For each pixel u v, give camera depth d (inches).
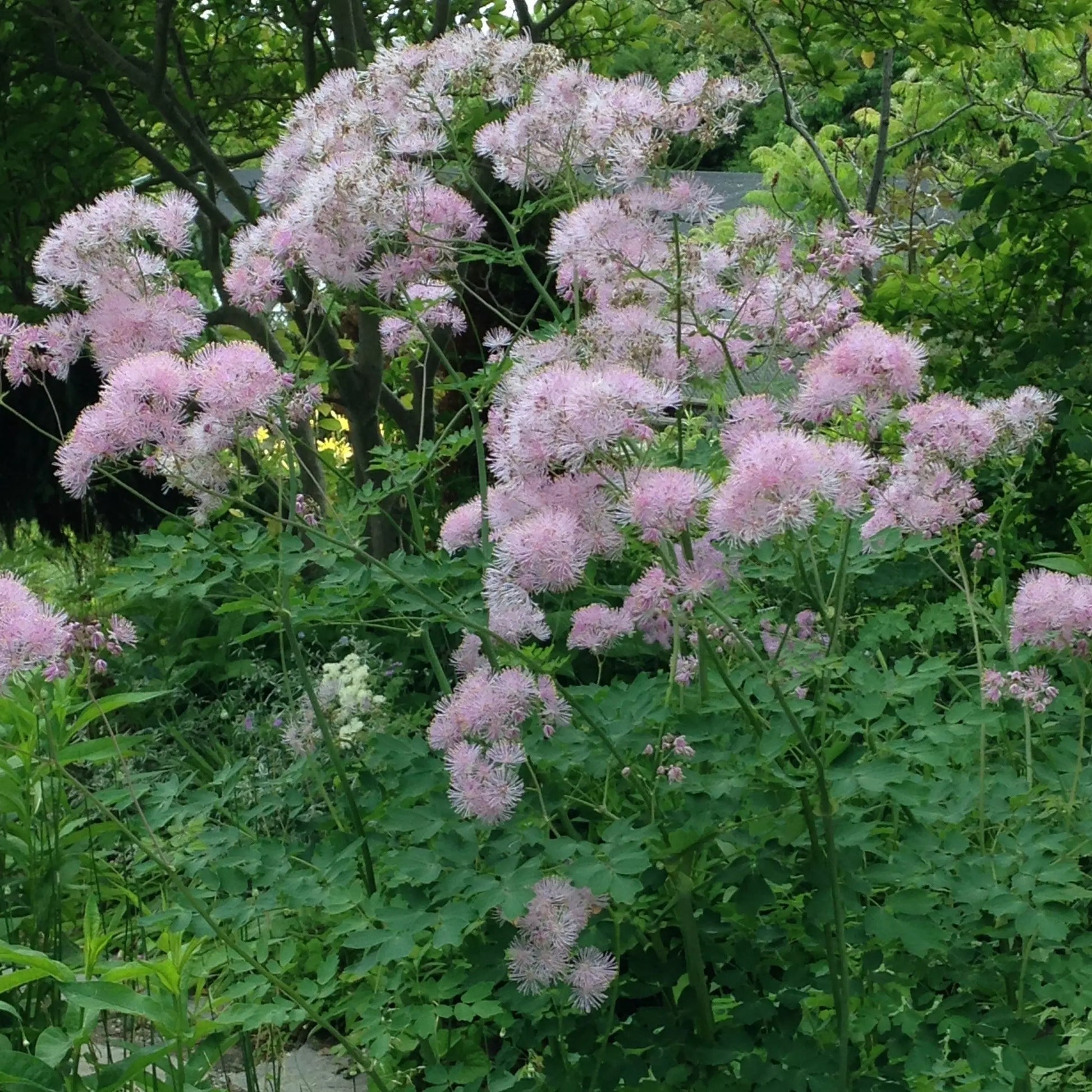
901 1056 85.5
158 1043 115.6
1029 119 255.4
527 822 91.0
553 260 107.1
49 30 205.2
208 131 244.8
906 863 85.8
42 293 108.0
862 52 217.8
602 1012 91.6
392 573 95.1
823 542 97.3
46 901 113.6
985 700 96.6
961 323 203.2
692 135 104.7
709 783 84.3
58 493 233.0
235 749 162.9
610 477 85.5
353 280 114.6
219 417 95.0
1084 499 183.9
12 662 83.4
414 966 95.3
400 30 240.7
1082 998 86.2
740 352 106.0
